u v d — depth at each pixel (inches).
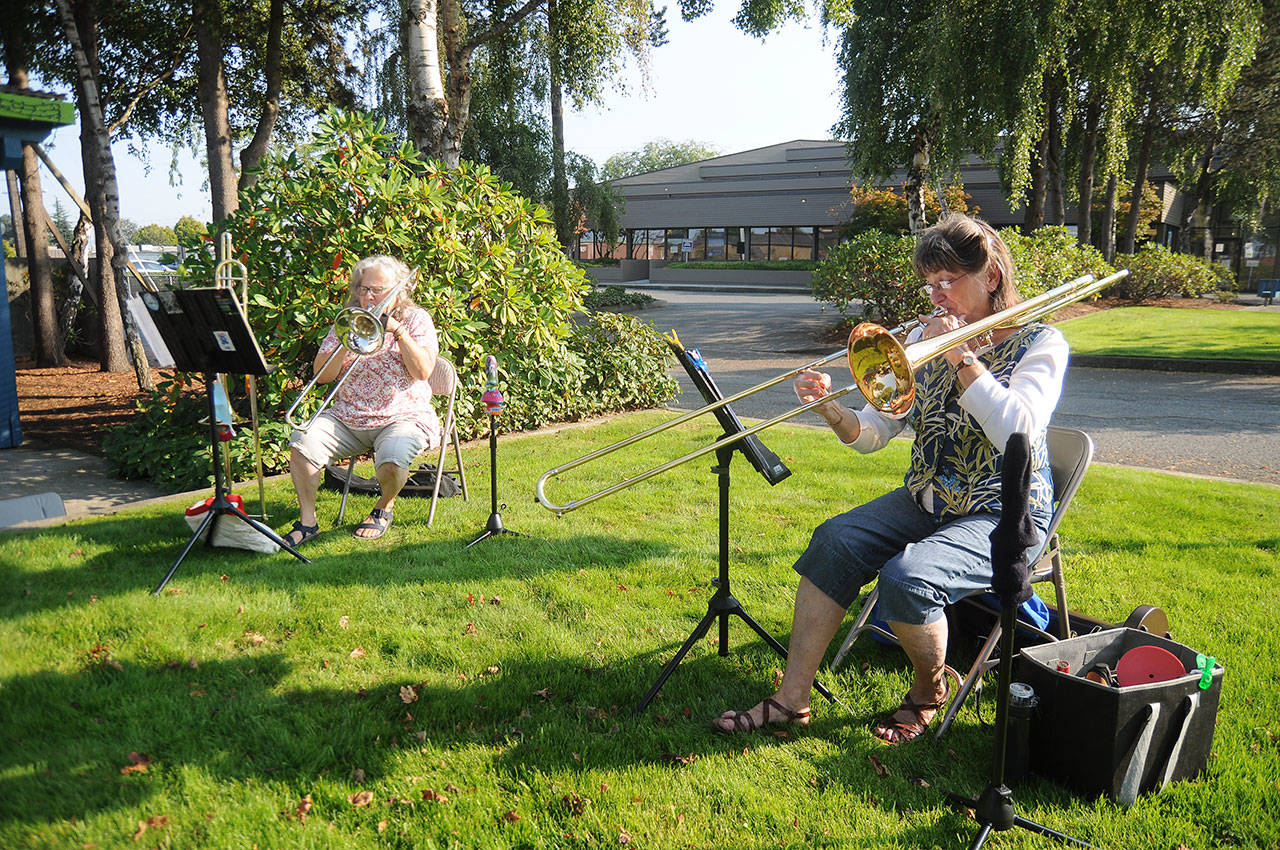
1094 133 776.9
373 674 112.9
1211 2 545.6
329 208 227.8
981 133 557.0
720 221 1508.4
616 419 306.7
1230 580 148.6
